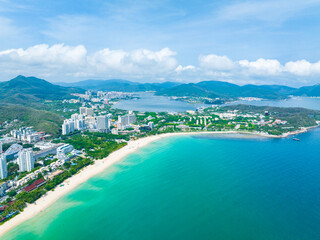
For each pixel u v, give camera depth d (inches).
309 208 6845.5
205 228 6003.9
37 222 6373.0
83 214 6707.7
